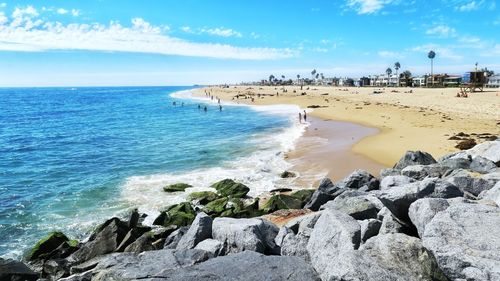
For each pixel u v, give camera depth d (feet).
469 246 23.43
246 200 73.56
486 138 110.01
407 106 232.53
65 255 54.24
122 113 305.32
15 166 112.98
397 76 600.39
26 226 65.82
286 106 313.53
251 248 35.45
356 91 446.19
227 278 28.53
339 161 97.91
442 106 215.51
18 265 47.32
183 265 32.76
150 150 132.26
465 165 63.26
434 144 107.76
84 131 193.36
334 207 48.11
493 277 20.89
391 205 34.37
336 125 172.14
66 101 529.04
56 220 68.18
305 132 155.74
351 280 24.17
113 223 57.93
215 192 78.69
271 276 28.58
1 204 76.89
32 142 160.35
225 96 525.34
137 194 81.10
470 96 256.73
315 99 354.54
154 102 462.60
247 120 220.23
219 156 115.24
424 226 29.19
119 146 143.74
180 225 61.98
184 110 318.04
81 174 101.09
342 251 28.66
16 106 425.28
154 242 54.19
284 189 77.92
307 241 35.60
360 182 67.36
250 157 110.93
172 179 91.50
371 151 106.22
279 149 120.57
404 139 120.37
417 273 25.04
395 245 27.63
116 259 35.24
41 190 86.53
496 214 26.81
